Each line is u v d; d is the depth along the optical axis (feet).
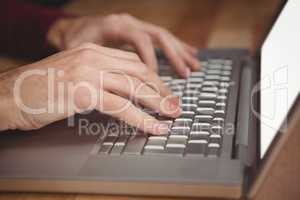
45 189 1.73
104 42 3.13
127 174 1.66
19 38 3.38
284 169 1.72
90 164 1.74
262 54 2.76
